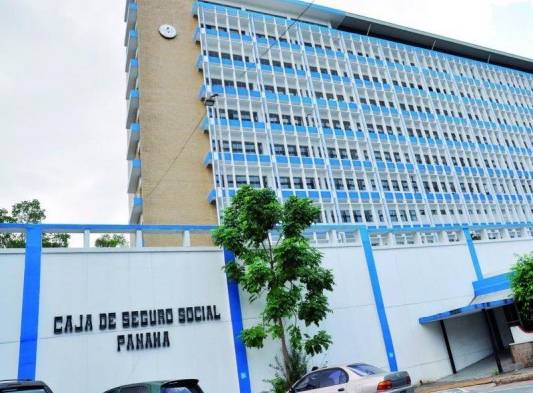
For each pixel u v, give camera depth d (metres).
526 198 58.47
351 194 44.31
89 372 14.12
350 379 10.88
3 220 36.84
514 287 19.56
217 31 46.53
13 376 13.12
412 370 19.52
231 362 16.19
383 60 57.12
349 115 49.88
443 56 63.44
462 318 22.09
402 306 20.81
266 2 52.50
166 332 15.65
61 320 14.33
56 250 15.09
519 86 69.56
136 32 45.31
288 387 15.57
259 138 43.12
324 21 57.16
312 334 18.05
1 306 13.67
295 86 48.47
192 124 41.78
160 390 9.19
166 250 16.83
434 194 50.19
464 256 24.11
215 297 16.94
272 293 15.85
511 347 18.52
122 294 15.54
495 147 59.91
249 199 16.72
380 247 21.69
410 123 54.44
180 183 38.94
